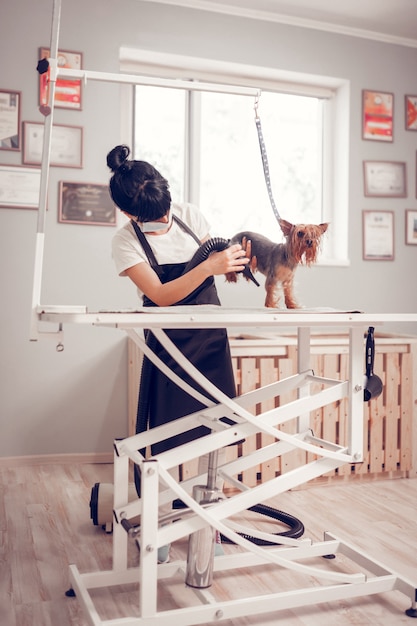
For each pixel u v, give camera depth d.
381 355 2.85
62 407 3.02
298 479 1.54
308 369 1.81
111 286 3.07
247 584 1.74
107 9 3.02
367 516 2.31
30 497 2.48
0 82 2.89
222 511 1.47
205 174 3.39
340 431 2.78
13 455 2.96
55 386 3.01
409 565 1.85
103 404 3.08
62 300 3.01
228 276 1.81
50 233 2.97
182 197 3.36
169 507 1.74
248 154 3.46
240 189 3.46
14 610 1.55
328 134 3.58
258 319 1.33
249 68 3.29
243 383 2.63
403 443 2.90
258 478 2.73
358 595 1.59
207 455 1.73
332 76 3.43
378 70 3.52
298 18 3.32
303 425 1.86
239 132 3.44
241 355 2.63
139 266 1.68
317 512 2.36
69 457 3.03
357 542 2.03
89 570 1.79
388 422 2.86
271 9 3.23
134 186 1.64
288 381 1.75
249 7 3.21
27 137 2.93
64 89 2.97
